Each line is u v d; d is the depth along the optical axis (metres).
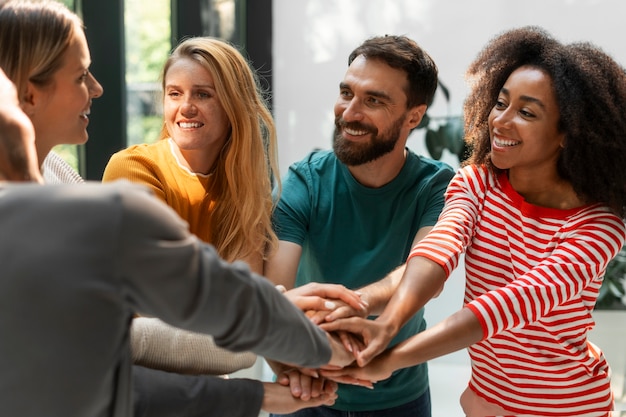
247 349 1.10
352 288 1.86
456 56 3.75
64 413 0.99
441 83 3.77
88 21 3.30
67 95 1.37
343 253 1.87
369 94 1.75
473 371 1.65
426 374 2.02
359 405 1.91
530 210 1.54
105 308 0.97
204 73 1.74
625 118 1.48
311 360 1.21
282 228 1.83
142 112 3.48
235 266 1.09
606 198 1.50
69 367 0.98
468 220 1.58
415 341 1.44
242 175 1.77
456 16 3.74
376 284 1.64
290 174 1.92
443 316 3.88
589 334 3.30
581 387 1.55
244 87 1.78
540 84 1.48
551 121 1.49
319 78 3.81
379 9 3.77
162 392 1.26
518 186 1.57
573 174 1.49
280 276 1.79
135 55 3.46
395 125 1.78
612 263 3.36
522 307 1.41
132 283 0.98
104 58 3.33
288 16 3.79
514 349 1.55
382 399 1.92
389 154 1.81
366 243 1.86
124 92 3.38
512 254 1.55
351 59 1.83
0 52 1.31
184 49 1.77
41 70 1.33
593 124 1.47
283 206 1.85
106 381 1.00
